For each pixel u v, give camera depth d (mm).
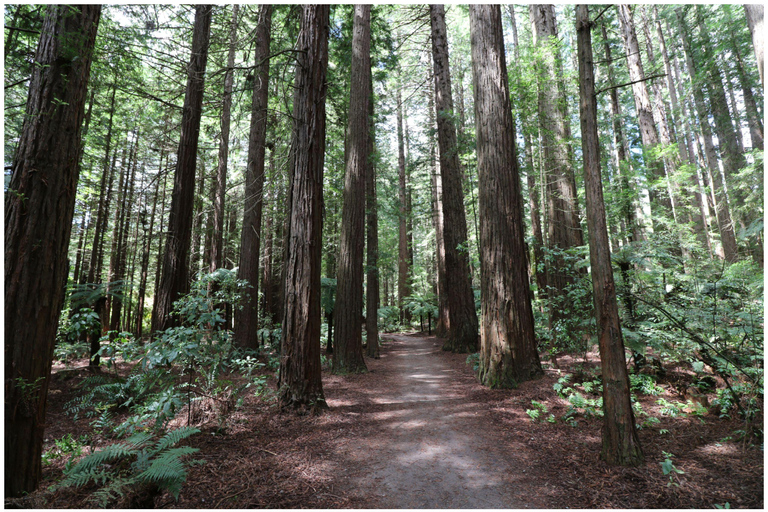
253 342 9383
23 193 2957
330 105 14008
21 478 2908
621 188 9312
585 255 7902
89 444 4074
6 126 6340
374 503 3031
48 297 3061
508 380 6367
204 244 17562
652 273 6754
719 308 5746
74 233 17188
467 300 11531
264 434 4449
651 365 6258
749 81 13844
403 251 21516
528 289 6977
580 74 3924
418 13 15086
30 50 4598
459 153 10461
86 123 9789
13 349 2869
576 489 3178
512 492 3188
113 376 5656
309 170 5590
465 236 11703
